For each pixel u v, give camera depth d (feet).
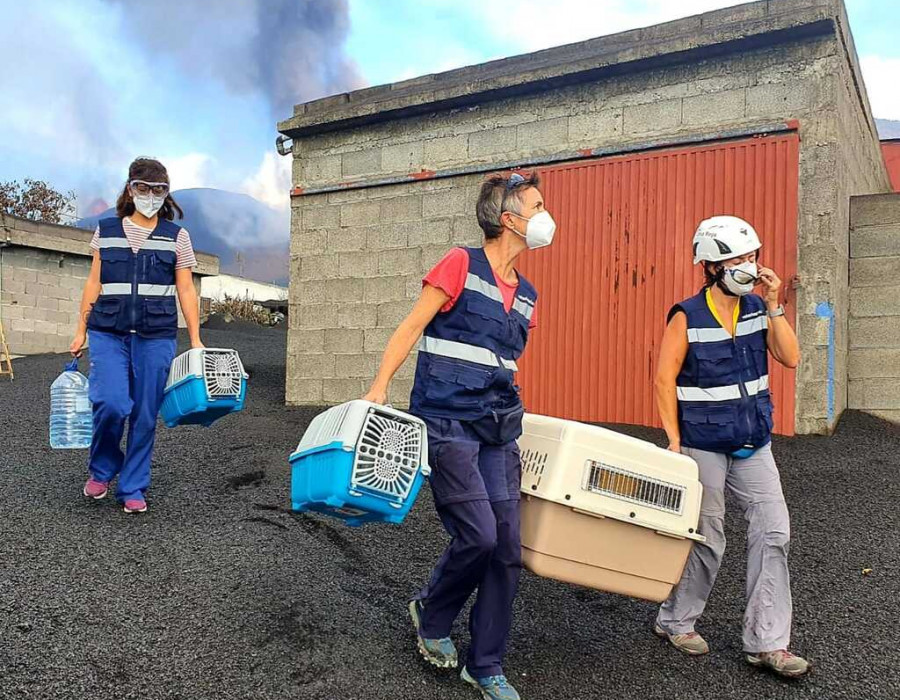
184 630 10.89
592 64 26.73
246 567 13.37
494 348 9.83
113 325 15.74
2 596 11.53
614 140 26.94
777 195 23.80
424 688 9.81
